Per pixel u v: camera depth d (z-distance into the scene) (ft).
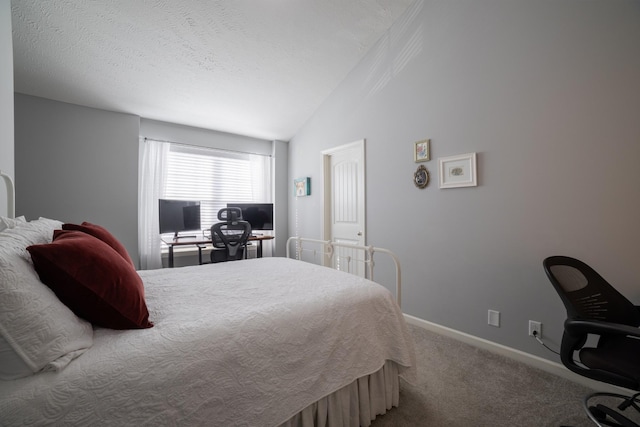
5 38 4.72
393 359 4.30
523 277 5.94
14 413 1.88
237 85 9.73
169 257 10.30
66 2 6.27
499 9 6.26
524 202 5.90
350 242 10.37
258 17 7.39
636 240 4.69
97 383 2.17
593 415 3.92
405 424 4.17
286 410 3.09
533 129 5.77
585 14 5.14
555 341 5.54
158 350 2.53
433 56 7.51
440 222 7.39
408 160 8.13
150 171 10.92
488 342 6.43
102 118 9.76
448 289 7.22
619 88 4.82
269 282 4.87
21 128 8.54
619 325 3.12
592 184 5.09
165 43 7.61
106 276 2.78
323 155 11.45
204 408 2.56
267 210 13.00
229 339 2.87
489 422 4.21
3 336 2.04
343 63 9.68
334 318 3.76
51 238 3.83
